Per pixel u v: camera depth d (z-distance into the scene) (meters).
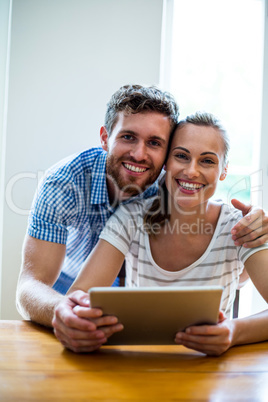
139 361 0.86
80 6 1.96
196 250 1.26
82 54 1.96
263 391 0.74
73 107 1.96
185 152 1.19
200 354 0.91
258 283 1.12
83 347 0.88
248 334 0.97
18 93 1.94
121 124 1.22
